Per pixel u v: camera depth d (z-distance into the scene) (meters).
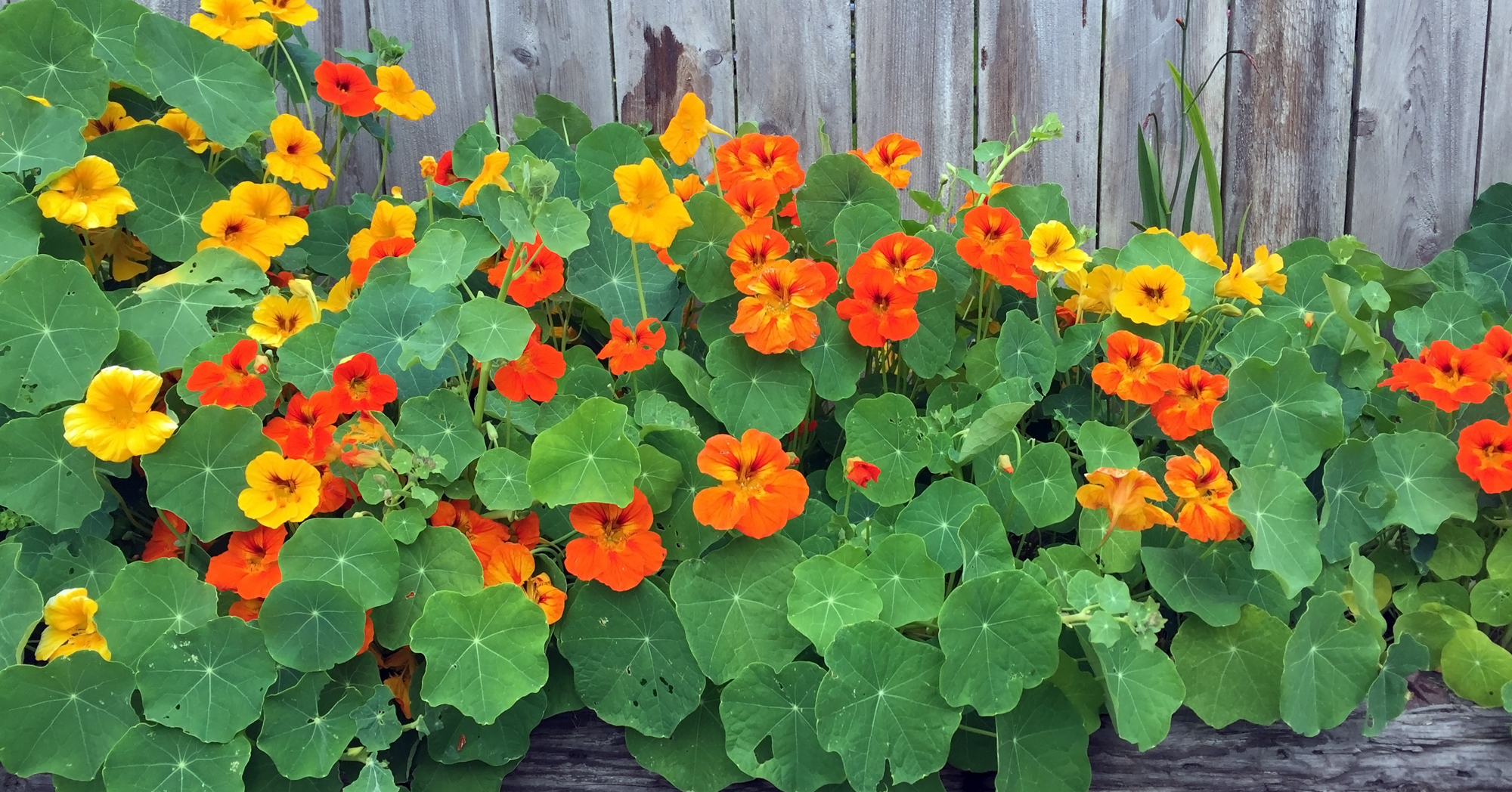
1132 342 1.00
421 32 1.32
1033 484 0.98
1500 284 1.32
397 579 0.90
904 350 1.05
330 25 1.32
